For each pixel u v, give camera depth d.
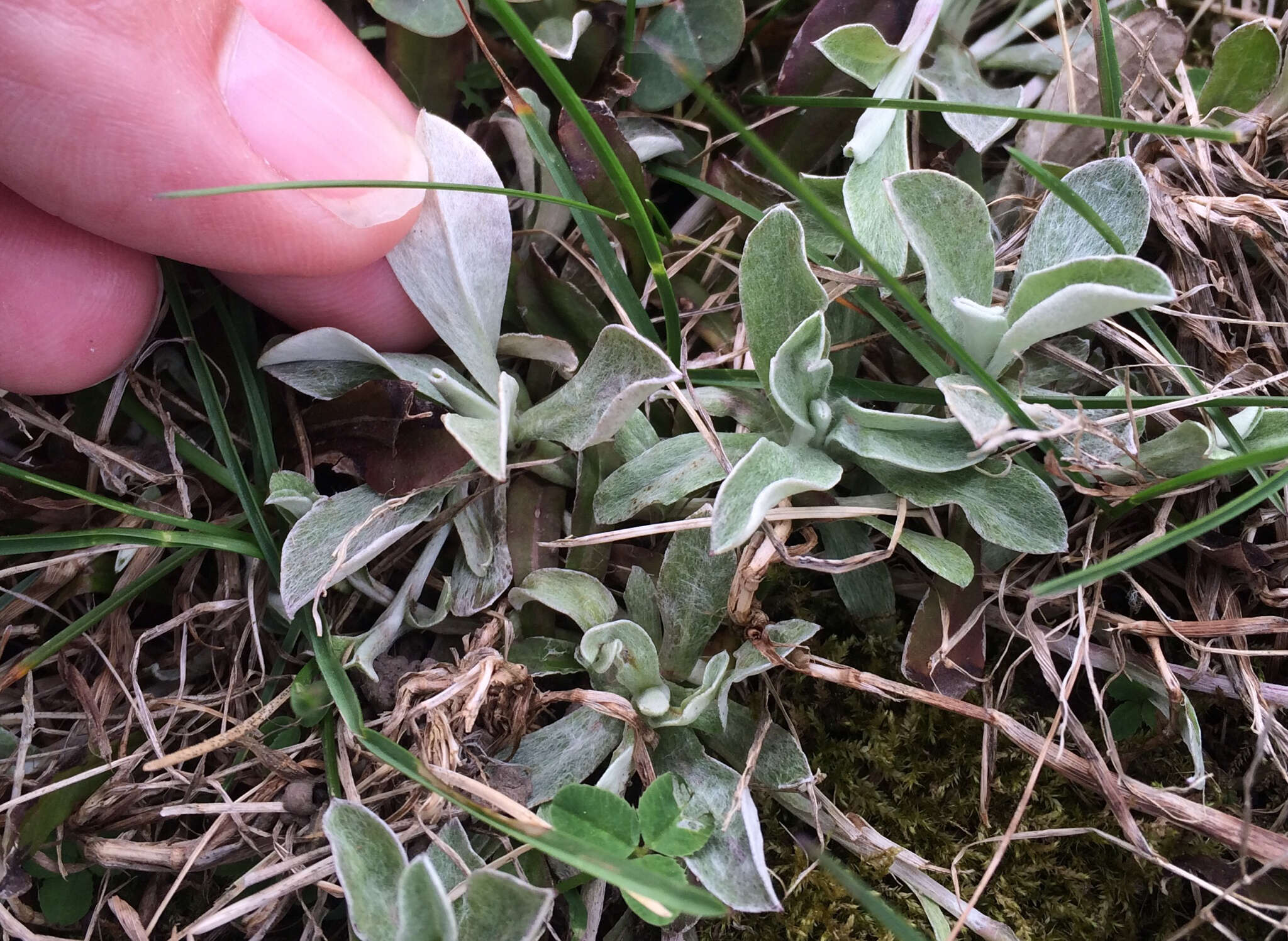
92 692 0.08
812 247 0.09
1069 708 0.08
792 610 0.09
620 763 0.08
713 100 0.07
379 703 0.08
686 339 0.09
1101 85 0.09
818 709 0.09
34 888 0.09
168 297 0.09
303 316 0.09
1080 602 0.08
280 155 0.08
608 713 0.08
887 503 0.08
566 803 0.07
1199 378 0.08
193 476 0.09
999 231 0.09
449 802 0.08
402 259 0.08
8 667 0.08
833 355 0.09
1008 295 0.08
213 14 0.08
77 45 0.07
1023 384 0.08
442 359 0.09
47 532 0.09
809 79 0.09
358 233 0.08
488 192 0.08
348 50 0.09
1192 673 0.08
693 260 0.09
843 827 0.08
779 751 0.08
